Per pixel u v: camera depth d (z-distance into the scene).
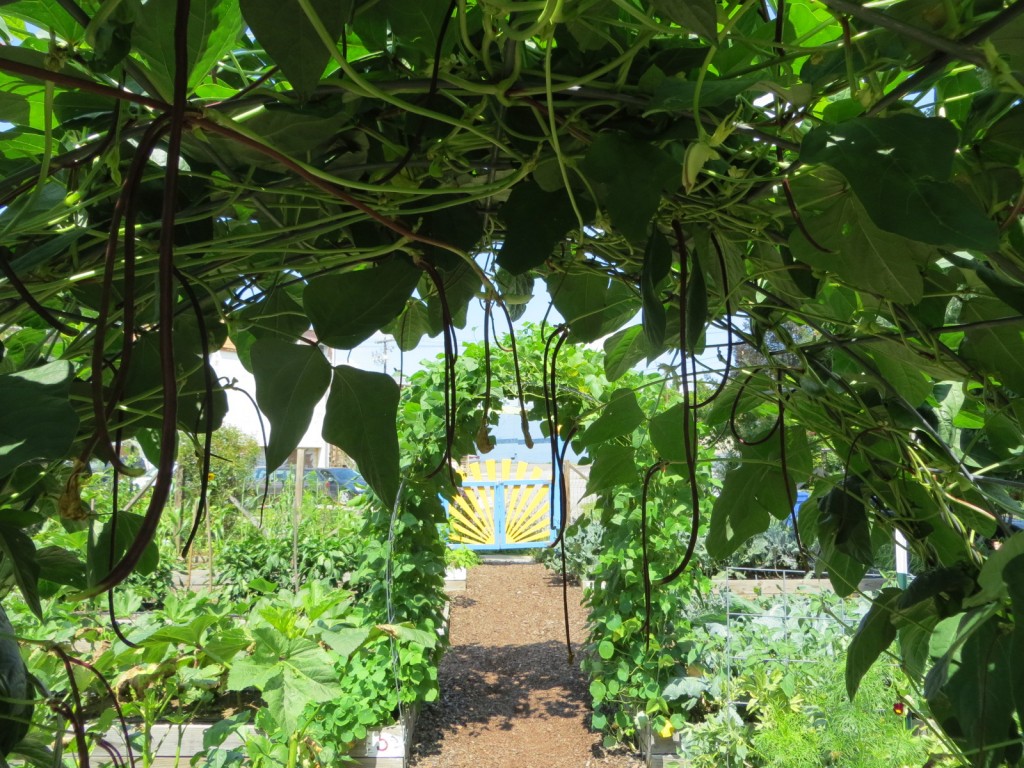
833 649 4.11
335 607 3.75
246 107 0.76
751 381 1.40
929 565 1.34
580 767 4.82
